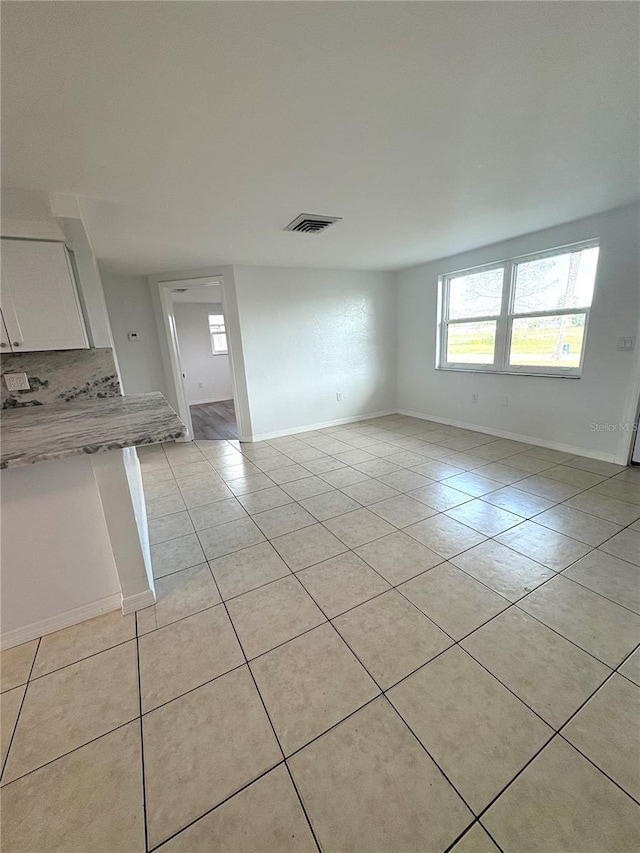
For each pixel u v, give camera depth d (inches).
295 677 57.4
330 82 51.6
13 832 40.7
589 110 60.7
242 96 53.4
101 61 44.6
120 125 58.1
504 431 170.9
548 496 112.6
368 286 206.8
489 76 51.9
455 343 190.7
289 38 43.2
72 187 78.1
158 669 60.0
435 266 187.5
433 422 207.2
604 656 58.7
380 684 55.7
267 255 152.6
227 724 50.9
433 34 44.0
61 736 50.3
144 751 48.1
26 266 90.4
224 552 92.0
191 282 174.6
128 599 72.6
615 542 88.2
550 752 45.8
